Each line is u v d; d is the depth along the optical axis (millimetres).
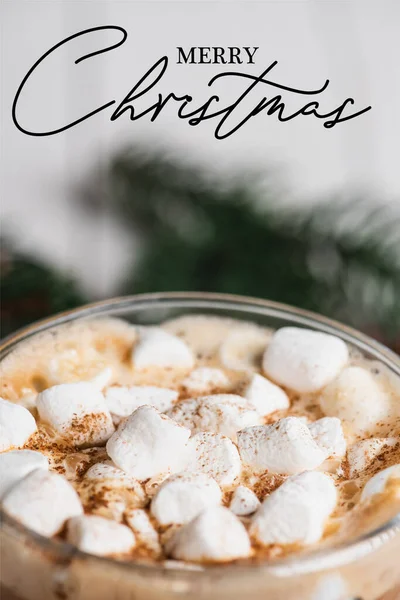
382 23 460
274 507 202
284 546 198
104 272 385
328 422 230
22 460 212
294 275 325
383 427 234
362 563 194
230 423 227
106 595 190
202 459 218
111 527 196
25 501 199
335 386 241
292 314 264
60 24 430
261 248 330
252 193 338
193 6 437
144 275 332
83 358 251
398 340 331
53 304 316
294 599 190
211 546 192
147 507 207
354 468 223
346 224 330
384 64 452
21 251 325
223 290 326
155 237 340
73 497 202
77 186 408
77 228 399
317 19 440
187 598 187
